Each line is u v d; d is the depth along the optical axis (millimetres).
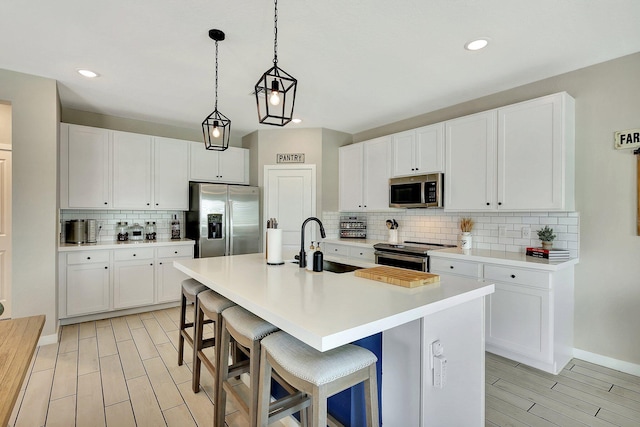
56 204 3039
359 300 1478
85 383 2365
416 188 3703
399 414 1570
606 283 2635
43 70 2832
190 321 3662
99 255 3635
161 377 2465
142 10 1993
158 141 4246
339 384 1272
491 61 2652
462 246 3455
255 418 1545
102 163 3846
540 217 3008
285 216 4801
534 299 2549
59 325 3350
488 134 3113
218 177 4754
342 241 4418
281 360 1337
